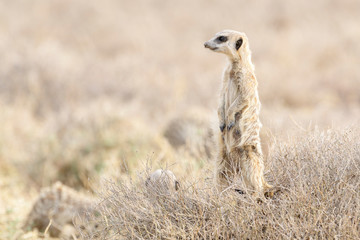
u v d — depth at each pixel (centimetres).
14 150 2272
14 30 4881
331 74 4000
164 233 952
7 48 3719
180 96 3425
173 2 6550
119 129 2133
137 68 3978
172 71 4066
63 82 3272
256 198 967
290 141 1162
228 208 955
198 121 2025
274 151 1152
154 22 5716
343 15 5731
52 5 5884
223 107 1095
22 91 3189
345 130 1165
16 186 1997
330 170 991
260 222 916
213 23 5659
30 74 3250
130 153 1972
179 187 1007
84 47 4838
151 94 3391
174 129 2025
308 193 927
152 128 2408
